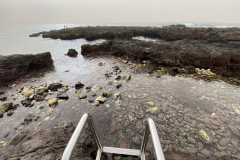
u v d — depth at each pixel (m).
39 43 20.20
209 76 6.79
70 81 7.25
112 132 3.72
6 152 3.16
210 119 4.04
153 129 1.34
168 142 3.37
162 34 20.89
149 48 9.86
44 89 6.21
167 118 4.19
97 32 24.52
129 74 7.65
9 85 6.95
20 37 28.30
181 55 8.30
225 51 7.93
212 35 14.75
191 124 3.90
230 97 5.07
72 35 24.50
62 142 3.14
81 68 9.23
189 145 3.25
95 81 7.08
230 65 6.95
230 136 3.44
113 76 7.59
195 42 11.19
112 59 10.95
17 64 8.16
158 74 7.44
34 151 2.84
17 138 3.61
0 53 13.95
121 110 4.67
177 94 5.43
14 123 4.25
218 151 3.07
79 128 1.38
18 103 5.35
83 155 2.69
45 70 9.05
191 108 4.58
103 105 5.00
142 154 1.91
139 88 6.05
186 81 6.46
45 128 3.96
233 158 2.72
